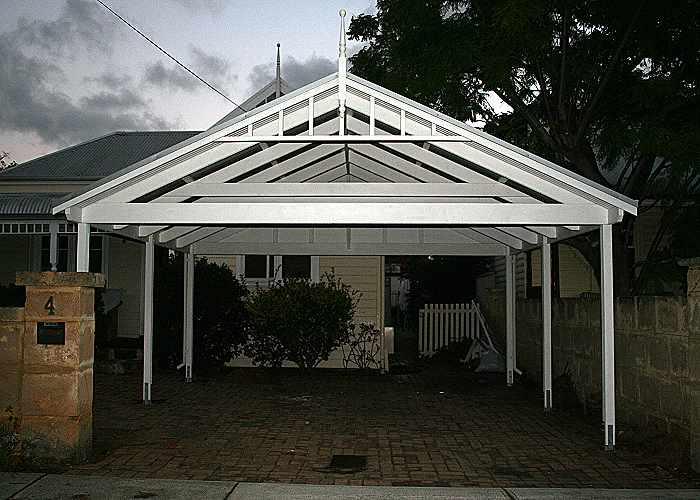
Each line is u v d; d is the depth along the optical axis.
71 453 7.03
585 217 8.17
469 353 16.86
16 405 7.04
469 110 12.27
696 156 10.19
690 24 11.03
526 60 12.09
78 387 7.07
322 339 15.06
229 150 8.47
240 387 12.97
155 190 8.70
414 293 27.67
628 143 10.76
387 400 11.72
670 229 13.39
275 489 6.17
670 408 7.77
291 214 8.27
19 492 6.00
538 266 17.69
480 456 7.73
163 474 6.79
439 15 11.48
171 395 11.85
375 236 13.47
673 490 6.29
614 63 11.37
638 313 8.64
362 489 6.22
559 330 12.27
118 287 18.11
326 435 8.77
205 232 12.71
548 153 13.60
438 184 9.10
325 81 7.91
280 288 15.30
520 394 12.62
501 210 8.20
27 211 15.36
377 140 7.84
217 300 14.80
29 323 7.06
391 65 12.74
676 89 11.05
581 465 7.32
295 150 9.58
